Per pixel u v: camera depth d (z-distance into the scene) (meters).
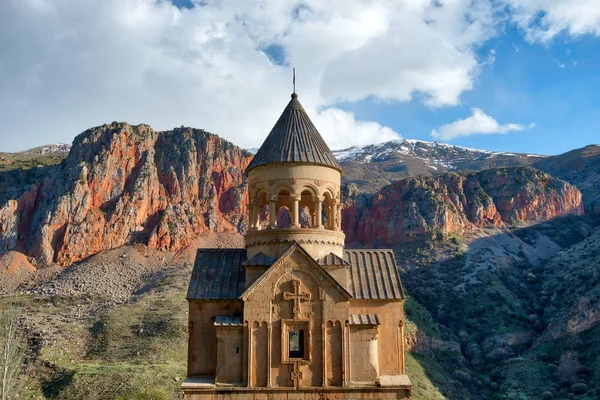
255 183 39.22
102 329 121.50
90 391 85.88
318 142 39.84
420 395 100.19
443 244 198.75
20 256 193.75
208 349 36.12
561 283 160.38
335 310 34.66
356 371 34.56
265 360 34.16
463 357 130.62
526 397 104.44
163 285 169.50
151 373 91.88
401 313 36.69
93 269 186.62
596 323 123.94
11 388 60.09
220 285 37.00
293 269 34.91
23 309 144.75
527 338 135.62
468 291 163.25
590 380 106.88
